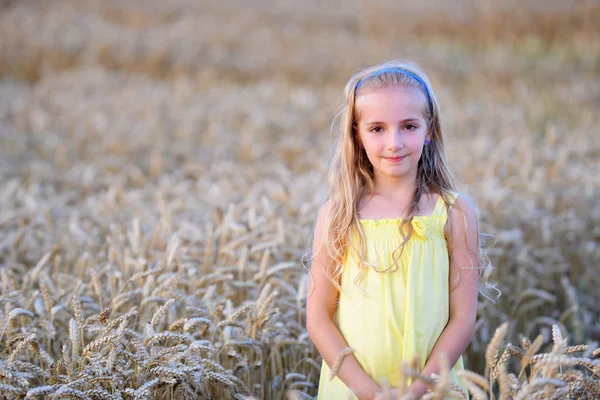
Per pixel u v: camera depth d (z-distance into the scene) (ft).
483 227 14.30
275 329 9.36
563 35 55.67
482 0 63.31
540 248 14.87
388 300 7.21
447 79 41.34
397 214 7.43
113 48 46.73
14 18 55.57
